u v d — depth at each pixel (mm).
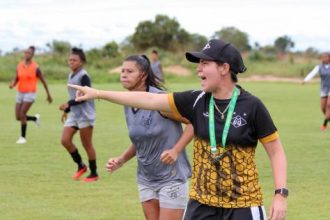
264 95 35625
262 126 5062
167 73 56219
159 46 81875
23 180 11047
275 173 5086
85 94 5496
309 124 20422
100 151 14391
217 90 5141
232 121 5047
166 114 6258
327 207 9219
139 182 6691
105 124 19953
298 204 9383
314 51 75125
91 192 10156
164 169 6461
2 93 34469
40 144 15352
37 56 58062
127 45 80938
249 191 5059
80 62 10797
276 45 98000
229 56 5086
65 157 13469
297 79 59406
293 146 15250
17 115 15750
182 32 82750
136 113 6434
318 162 13000
